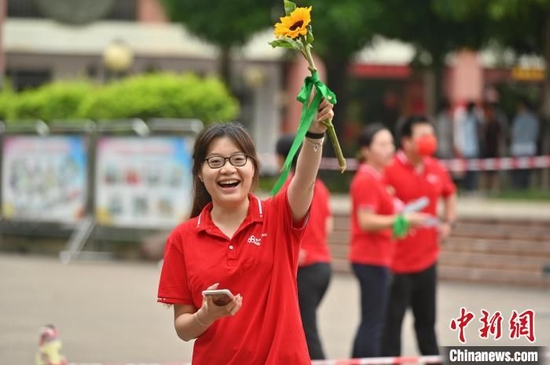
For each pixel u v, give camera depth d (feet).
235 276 34.86
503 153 156.87
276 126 209.67
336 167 143.33
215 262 35.04
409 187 60.80
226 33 147.54
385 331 59.72
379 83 220.43
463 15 133.39
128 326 76.02
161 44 206.69
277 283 34.94
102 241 115.55
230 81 192.65
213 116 120.16
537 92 195.83
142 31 206.49
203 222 35.68
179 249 35.81
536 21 140.15
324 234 57.57
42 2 202.80
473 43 149.07
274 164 164.04
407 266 59.47
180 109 118.83
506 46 152.56
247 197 36.06
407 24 145.18
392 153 60.80
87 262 111.65
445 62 161.68
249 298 34.86
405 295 59.72
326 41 139.54
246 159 35.47
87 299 87.61
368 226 58.80
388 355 59.77
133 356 65.98
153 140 108.99
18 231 119.03
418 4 142.00
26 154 116.67
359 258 59.82
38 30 204.44
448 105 148.36
